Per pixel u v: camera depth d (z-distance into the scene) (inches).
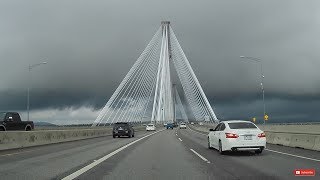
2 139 957.8
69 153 864.9
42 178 487.2
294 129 1782.7
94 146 1121.4
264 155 775.7
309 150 887.1
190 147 1045.8
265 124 1988.2
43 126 2304.4
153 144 1193.4
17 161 689.6
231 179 470.9
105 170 562.3
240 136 776.9
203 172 535.8
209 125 2714.1
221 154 810.2
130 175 511.5
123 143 1267.2
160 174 519.5
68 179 478.6
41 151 928.9
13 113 1341.0
